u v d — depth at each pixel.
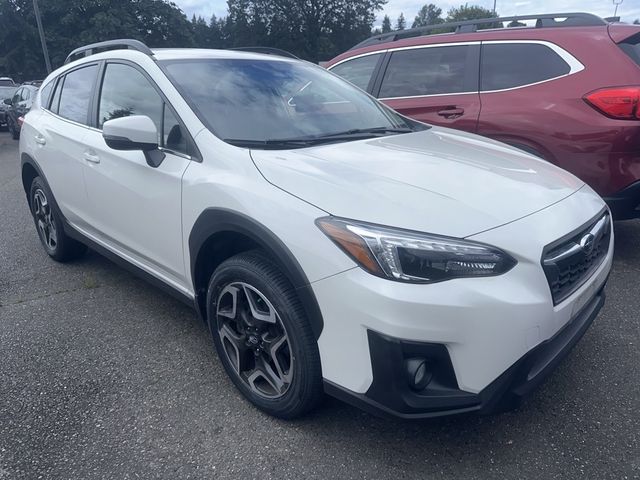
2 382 2.67
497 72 4.34
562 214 2.16
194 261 2.50
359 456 2.13
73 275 4.04
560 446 2.17
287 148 2.48
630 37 3.84
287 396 2.22
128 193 2.89
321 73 3.55
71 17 38.53
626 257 4.13
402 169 2.30
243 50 3.50
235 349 2.44
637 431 2.25
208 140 2.50
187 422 2.35
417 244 1.82
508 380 1.88
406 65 4.92
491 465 2.08
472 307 1.78
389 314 1.78
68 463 2.12
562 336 2.16
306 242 1.97
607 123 3.67
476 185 2.20
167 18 41.91
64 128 3.65
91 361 2.85
